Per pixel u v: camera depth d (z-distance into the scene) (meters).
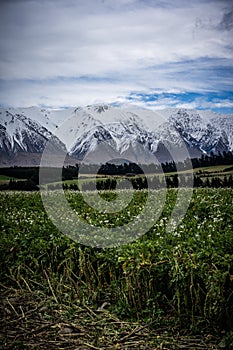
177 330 4.48
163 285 4.95
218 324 4.39
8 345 4.24
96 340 4.28
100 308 5.14
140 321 4.70
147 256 4.97
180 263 4.72
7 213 9.85
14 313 5.06
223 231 6.16
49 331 4.57
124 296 4.99
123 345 4.20
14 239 6.65
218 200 10.34
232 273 4.45
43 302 5.34
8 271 6.23
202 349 4.06
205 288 4.60
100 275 5.64
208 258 4.69
